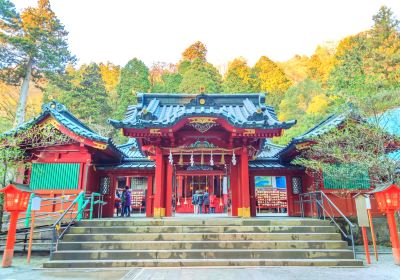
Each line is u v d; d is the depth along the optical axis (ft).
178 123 41.04
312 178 48.26
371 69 78.54
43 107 46.91
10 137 39.91
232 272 25.36
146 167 54.54
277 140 121.80
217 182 73.56
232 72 173.27
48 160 48.60
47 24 115.65
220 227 33.76
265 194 73.46
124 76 153.89
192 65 168.25
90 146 47.96
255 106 51.72
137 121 42.04
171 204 44.93
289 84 191.21
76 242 31.09
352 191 44.88
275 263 28.30
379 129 36.70
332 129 39.83
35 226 39.78
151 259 29.25
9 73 102.47
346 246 31.17
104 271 26.16
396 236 29.04
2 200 37.50
